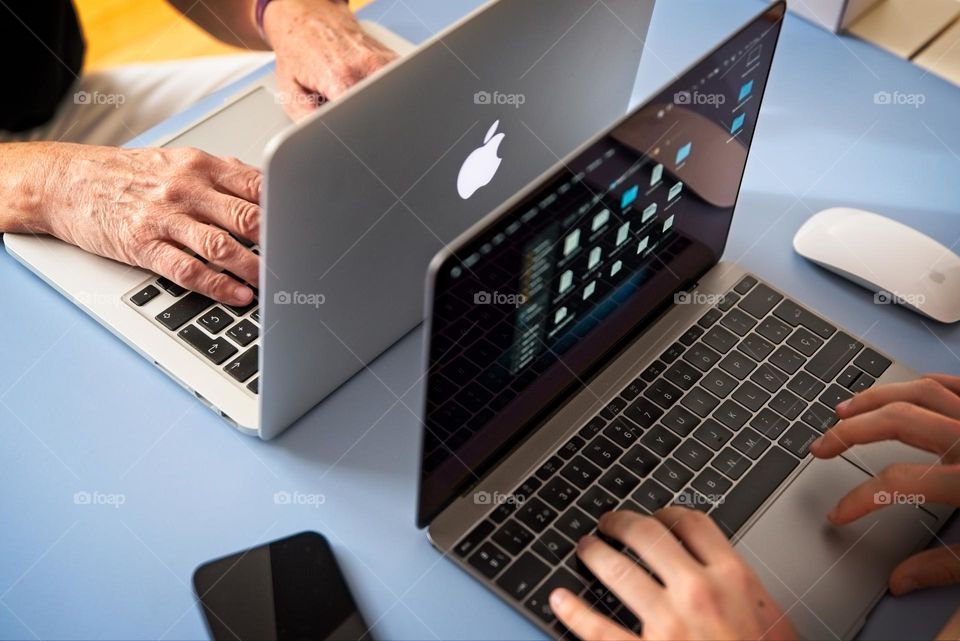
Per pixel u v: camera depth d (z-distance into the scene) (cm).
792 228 108
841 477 86
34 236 99
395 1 129
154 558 80
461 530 80
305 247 75
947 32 128
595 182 73
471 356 71
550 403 87
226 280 94
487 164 89
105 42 207
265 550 79
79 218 97
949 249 104
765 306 97
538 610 76
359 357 91
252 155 109
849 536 82
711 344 94
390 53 119
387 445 88
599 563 76
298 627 75
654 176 81
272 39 122
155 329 92
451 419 74
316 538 80
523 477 83
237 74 174
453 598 79
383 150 76
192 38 206
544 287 75
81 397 89
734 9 130
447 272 63
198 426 88
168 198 97
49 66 157
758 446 87
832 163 114
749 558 81
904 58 125
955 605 80
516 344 76
